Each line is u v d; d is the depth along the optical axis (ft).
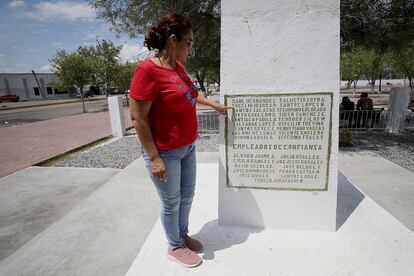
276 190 7.44
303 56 6.50
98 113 58.65
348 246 6.84
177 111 5.25
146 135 5.09
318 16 6.28
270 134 7.08
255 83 6.81
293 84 6.66
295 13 6.34
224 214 7.88
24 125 42.75
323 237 7.22
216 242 7.16
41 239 9.56
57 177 16.43
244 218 7.79
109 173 17.06
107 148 24.50
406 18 22.35
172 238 6.34
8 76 123.54
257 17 6.48
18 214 11.87
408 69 48.62
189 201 6.53
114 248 8.98
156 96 5.04
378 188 13.42
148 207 11.73
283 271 6.11
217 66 34.50
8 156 22.27
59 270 8.01
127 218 10.86
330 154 6.97
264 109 6.93
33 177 16.49
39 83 132.26
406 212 11.05
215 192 10.38
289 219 7.56
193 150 6.21
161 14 23.52
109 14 27.22
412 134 27.04
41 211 12.11
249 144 7.25
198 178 12.05
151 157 5.24
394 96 27.86
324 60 6.45
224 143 7.38
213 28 27.86
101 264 8.23
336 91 6.55
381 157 18.81
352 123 30.55
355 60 65.77
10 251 9.23
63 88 61.87
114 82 69.62
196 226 7.93
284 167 7.25
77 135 32.01
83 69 59.11
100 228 10.18
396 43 23.59
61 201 13.09
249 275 6.04
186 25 5.16
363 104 31.32
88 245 9.17
